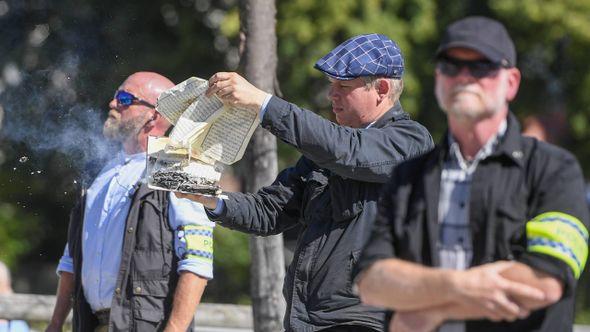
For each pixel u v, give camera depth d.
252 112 9.34
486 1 29.69
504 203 6.77
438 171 6.99
